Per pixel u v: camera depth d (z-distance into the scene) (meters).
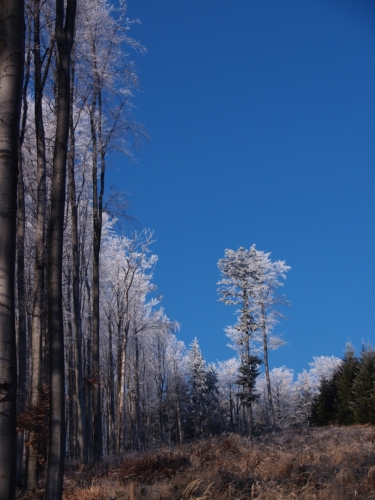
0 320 5.00
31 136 19.55
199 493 9.30
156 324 30.78
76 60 18.30
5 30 5.71
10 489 4.71
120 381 29.95
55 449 6.58
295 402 61.81
